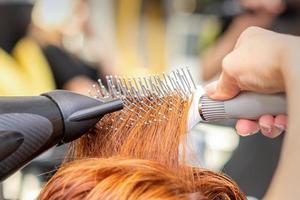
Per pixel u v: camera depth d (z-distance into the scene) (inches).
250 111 18.2
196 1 90.4
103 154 18.2
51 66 65.1
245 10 56.5
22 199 39.3
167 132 18.2
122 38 89.6
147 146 18.0
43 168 32.6
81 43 69.0
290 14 53.4
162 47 92.4
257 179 43.6
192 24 91.1
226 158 45.0
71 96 16.8
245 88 17.7
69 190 16.5
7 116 15.6
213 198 18.1
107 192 15.9
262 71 16.7
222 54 59.9
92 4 76.5
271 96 17.8
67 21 66.7
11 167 15.6
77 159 17.7
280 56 16.2
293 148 14.5
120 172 16.4
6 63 60.4
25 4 67.1
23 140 15.6
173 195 16.1
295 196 14.1
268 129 18.2
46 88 63.6
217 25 76.4
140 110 18.5
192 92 18.9
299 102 14.9
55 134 16.3
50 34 65.7
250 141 44.3
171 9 94.6
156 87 18.9
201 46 85.2
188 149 18.6
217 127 46.4
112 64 75.0
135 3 90.7
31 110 16.0
